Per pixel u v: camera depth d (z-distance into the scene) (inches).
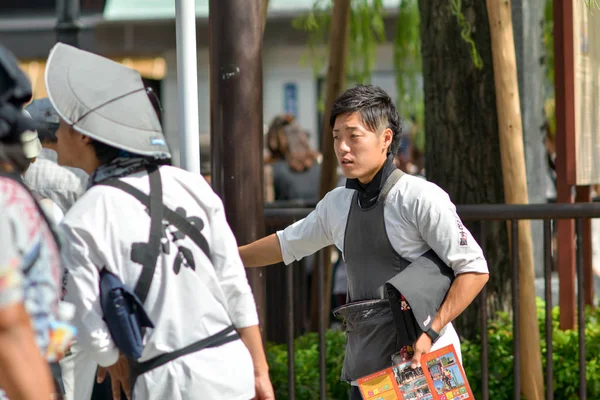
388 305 279.3
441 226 272.4
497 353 439.8
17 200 181.5
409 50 657.6
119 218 227.5
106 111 233.1
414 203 275.1
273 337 537.6
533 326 406.9
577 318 438.0
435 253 278.8
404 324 273.7
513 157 408.8
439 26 487.2
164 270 228.8
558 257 469.1
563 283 468.8
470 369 432.1
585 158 438.0
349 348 292.0
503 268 484.1
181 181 238.4
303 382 439.2
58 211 310.5
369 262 283.7
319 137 1242.6
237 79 349.1
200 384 228.1
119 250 226.8
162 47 1126.4
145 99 240.1
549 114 644.7
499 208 379.6
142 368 229.5
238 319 244.5
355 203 288.5
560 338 454.9
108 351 227.5
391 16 1051.3
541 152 553.9
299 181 814.5
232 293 242.7
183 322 230.4
